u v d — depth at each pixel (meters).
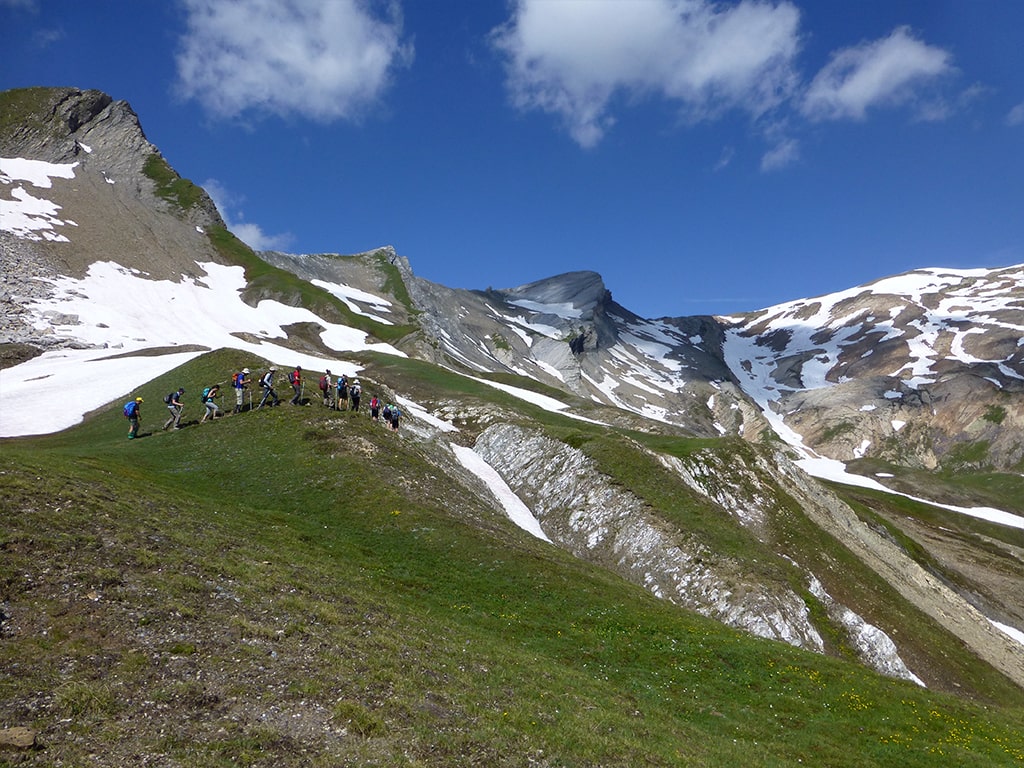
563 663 26.83
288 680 16.45
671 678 27.94
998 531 123.19
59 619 16.42
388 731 15.31
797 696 28.52
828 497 76.62
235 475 41.59
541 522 57.75
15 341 82.31
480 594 31.92
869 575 62.44
